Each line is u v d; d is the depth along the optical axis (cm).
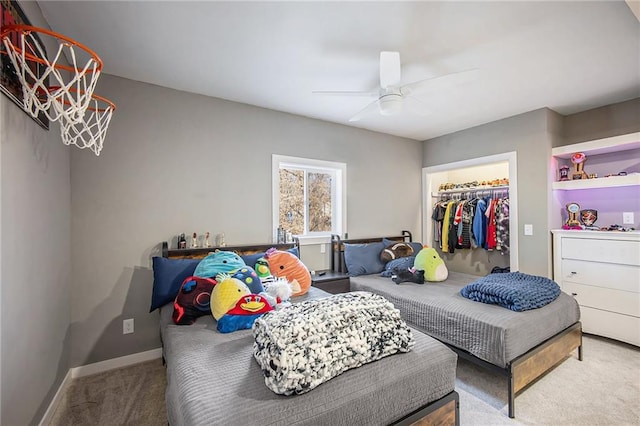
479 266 428
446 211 438
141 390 204
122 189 241
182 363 131
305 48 203
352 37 190
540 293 218
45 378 170
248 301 176
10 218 130
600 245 280
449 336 210
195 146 273
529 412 179
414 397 128
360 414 112
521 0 157
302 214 355
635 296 260
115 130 239
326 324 126
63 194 205
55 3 158
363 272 330
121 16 170
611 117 303
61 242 200
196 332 167
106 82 237
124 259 241
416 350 142
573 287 298
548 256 311
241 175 296
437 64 224
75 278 223
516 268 335
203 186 276
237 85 259
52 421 173
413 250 357
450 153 411
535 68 230
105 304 234
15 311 134
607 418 173
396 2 158
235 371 123
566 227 320
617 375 218
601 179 287
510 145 341
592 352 255
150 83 253
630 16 169
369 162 394
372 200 397
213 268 215
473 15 169
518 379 179
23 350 141
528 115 326
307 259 345
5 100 126
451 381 143
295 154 331
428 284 287
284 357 109
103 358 232
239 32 185
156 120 256
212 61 219
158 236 255
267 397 106
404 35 188
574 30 183
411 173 440
